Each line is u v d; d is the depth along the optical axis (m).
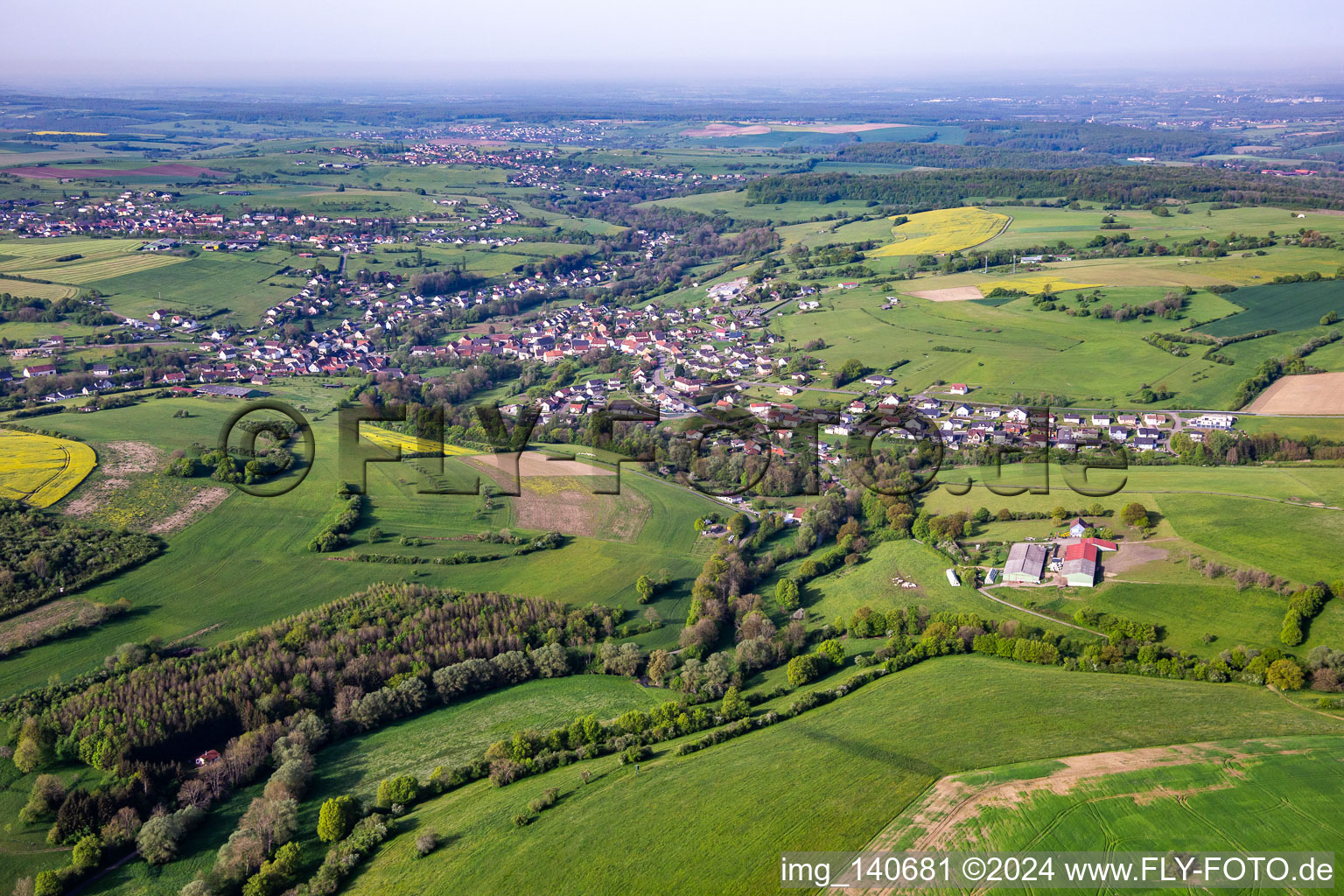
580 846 80.19
